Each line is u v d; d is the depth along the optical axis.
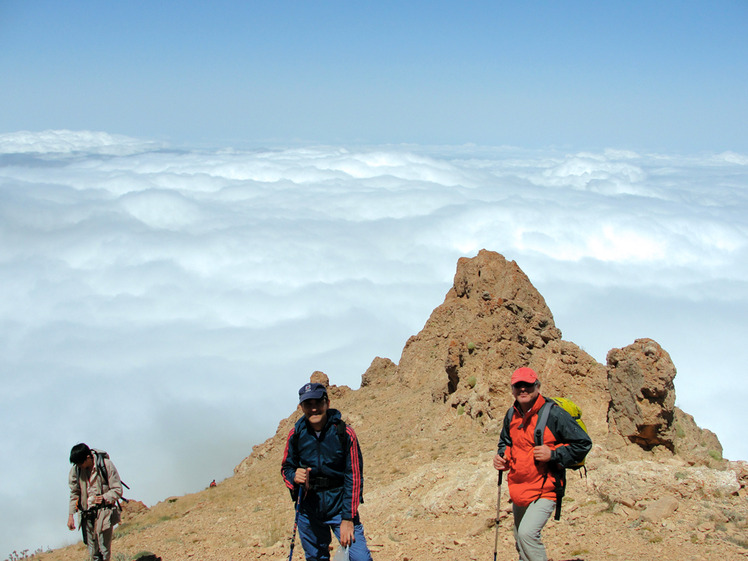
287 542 13.06
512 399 21.31
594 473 11.81
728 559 8.45
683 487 10.45
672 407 14.52
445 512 12.73
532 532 7.62
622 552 9.17
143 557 13.45
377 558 10.92
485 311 26.31
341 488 7.99
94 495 10.96
